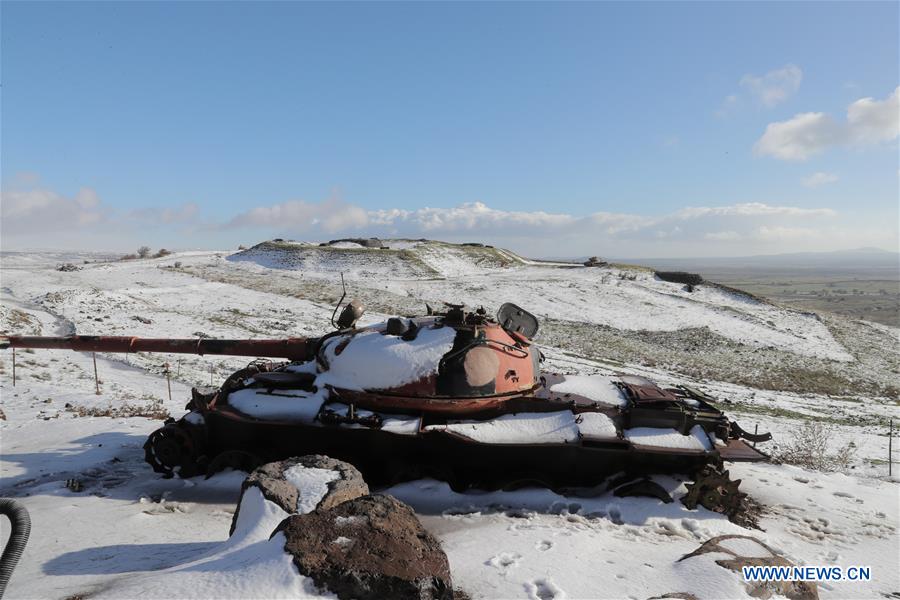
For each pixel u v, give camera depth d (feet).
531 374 30.09
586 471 27.14
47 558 18.57
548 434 26.35
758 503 29.37
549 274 179.83
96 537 20.77
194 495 26.73
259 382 29.86
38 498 25.41
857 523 27.09
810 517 27.63
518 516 24.95
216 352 33.01
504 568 18.66
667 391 29.76
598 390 29.99
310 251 190.19
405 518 15.57
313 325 99.50
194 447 28.78
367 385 27.94
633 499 26.53
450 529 23.18
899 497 31.24
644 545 21.91
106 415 40.86
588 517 25.09
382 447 27.73
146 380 59.36
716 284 167.22
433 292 140.67
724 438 26.94
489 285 152.35
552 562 19.27
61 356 68.44
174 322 94.32
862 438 57.36
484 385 27.61
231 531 18.66
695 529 24.02
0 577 10.34
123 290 123.13
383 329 30.37
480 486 27.76
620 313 129.90
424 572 13.48
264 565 13.51
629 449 25.59
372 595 12.89
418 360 27.61
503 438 26.11
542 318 121.70
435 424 27.25
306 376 29.78
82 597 14.57
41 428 36.73
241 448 28.96
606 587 17.38
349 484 18.70
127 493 26.66
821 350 113.19
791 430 56.49
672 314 131.64
